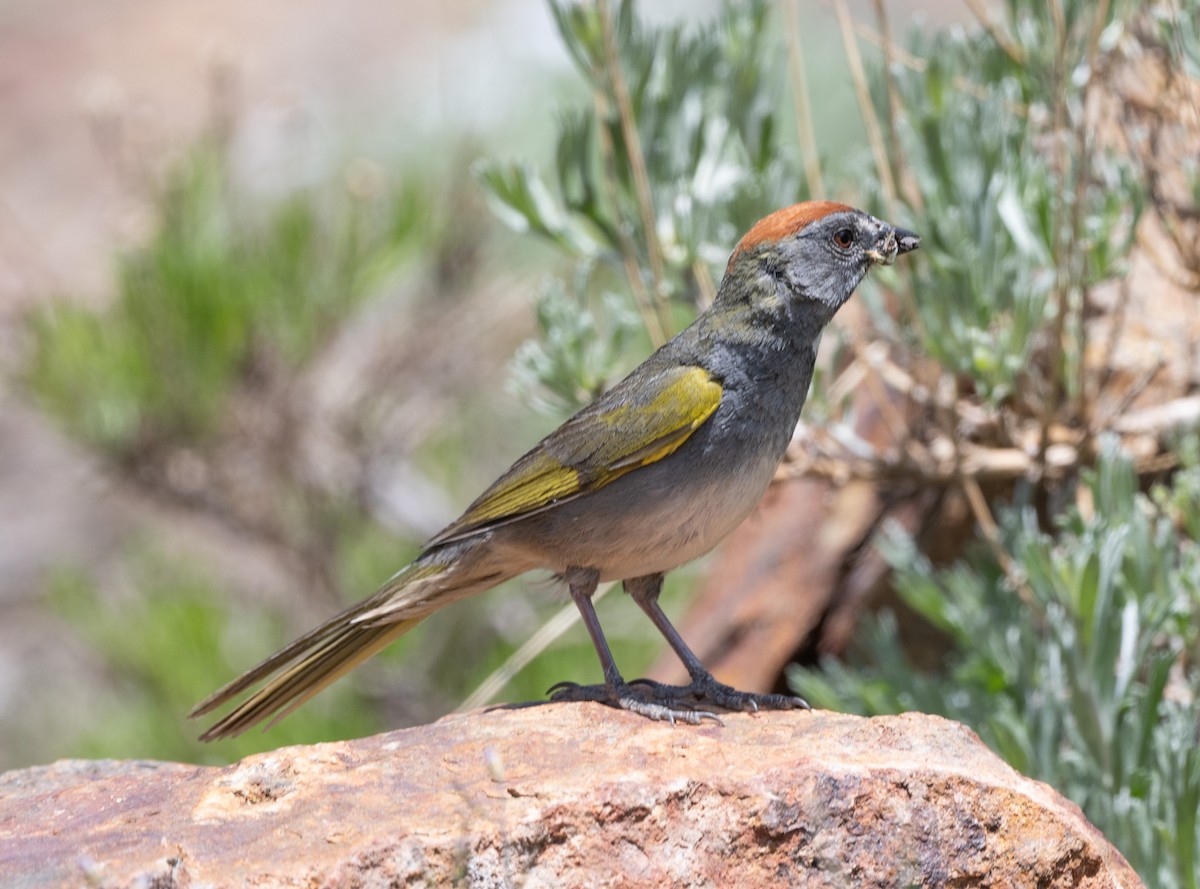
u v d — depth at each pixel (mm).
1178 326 12266
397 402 15938
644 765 7000
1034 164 11039
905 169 11969
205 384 14445
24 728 18188
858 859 6715
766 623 13227
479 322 16250
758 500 8742
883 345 12773
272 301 14648
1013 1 11852
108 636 14633
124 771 8195
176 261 14352
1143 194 10852
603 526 8484
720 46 12070
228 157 15844
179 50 29500
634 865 6586
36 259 20500
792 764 6887
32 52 30422
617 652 14156
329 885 6227
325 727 14102
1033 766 9586
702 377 8477
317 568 15422
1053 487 12031
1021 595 10812
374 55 27234
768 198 11680
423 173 16688
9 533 20703
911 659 13023
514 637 14867
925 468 11484
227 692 8656
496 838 6488
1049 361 11648
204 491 15109
